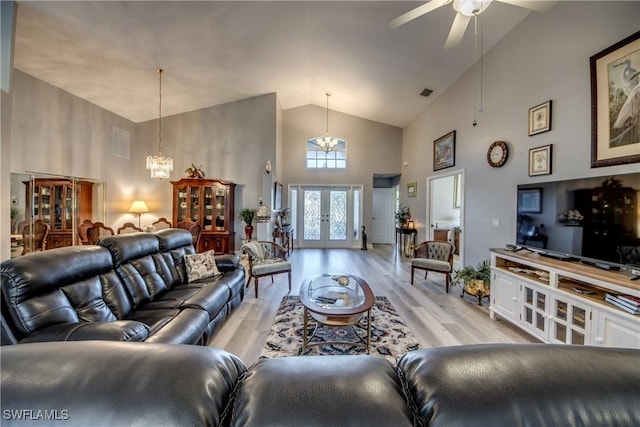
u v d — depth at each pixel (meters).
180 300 2.50
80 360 0.53
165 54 3.99
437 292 4.00
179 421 0.46
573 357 0.58
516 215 3.37
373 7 3.31
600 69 2.39
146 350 0.59
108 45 3.60
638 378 0.54
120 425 0.45
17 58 3.58
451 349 0.64
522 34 3.30
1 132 2.65
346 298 2.58
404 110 6.55
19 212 3.80
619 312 1.81
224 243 5.85
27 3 2.80
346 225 8.03
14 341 1.47
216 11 3.28
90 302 1.93
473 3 2.13
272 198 6.21
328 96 6.68
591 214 2.27
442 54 4.13
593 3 2.48
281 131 7.45
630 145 2.18
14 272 1.52
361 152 7.83
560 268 2.24
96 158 5.09
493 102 3.82
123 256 2.46
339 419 0.48
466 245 4.47
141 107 5.62
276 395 0.52
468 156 4.41
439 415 0.49
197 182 5.82
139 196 6.19
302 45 4.25
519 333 2.71
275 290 4.05
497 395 0.51
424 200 6.18
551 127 2.90
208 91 5.51
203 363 0.57
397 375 0.62
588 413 0.49
